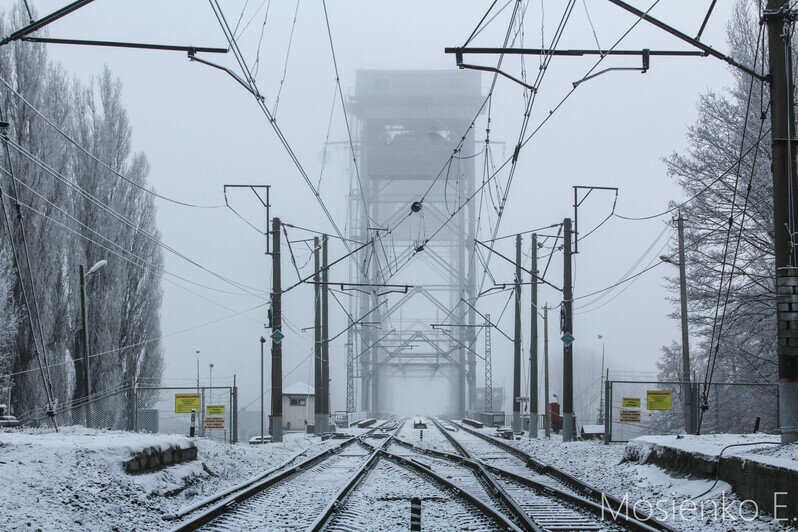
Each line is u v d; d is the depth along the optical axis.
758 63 35.09
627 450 20.38
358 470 19.34
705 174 38.06
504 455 26.80
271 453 26.03
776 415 37.56
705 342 41.97
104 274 42.75
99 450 15.02
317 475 19.86
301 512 13.26
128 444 15.78
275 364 34.22
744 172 35.19
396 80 89.75
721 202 37.84
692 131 38.28
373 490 16.41
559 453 26.02
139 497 13.84
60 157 40.00
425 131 90.38
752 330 35.72
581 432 36.41
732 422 41.84
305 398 61.56
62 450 14.66
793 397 15.83
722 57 16.48
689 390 30.27
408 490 16.41
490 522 12.19
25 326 37.00
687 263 38.62
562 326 35.03
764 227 34.09
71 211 40.62
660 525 11.58
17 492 12.05
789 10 16.62
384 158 90.00
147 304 45.59
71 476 13.52
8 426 26.83
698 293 38.84
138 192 46.38
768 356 37.78
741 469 13.81
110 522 11.87
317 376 45.72
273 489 16.27
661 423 44.91
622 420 30.53
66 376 39.28
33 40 15.23
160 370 45.75
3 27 38.03
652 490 16.02
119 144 45.72
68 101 41.78
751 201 34.22
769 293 33.88
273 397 34.03
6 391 35.16
